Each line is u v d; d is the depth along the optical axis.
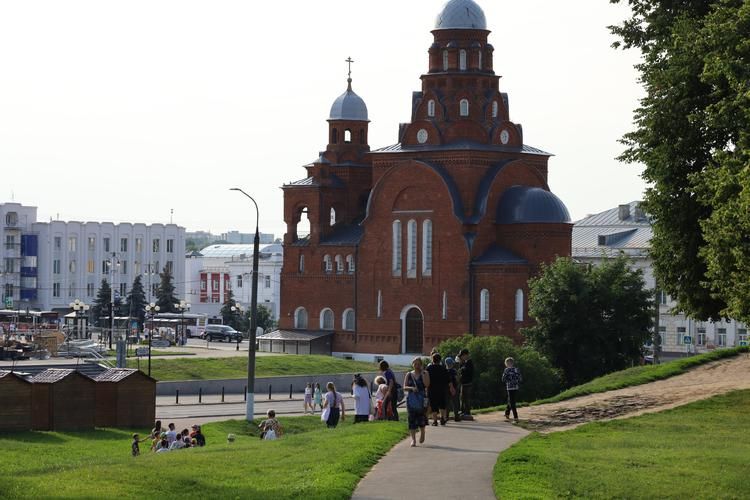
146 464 39.66
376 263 142.00
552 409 54.41
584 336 102.75
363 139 154.38
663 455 40.22
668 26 58.66
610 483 35.09
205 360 116.94
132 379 72.62
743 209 43.22
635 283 104.12
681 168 56.03
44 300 196.88
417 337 139.62
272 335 148.62
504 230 134.62
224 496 32.88
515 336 130.75
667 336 148.25
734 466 38.41
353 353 144.50
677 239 57.81
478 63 139.62
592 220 164.25
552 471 36.12
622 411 52.94
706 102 54.28
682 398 55.38
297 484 34.62
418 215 138.50
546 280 104.44
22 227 196.75
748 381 60.53
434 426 48.56
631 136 58.06
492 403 90.62
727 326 145.12
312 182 150.88
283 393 110.00
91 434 68.81
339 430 49.00
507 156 138.62
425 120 139.62
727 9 49.41
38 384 68.81
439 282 136.38
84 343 122.00
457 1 139.88
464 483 34.62
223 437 67.12
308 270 149.12
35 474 38.12
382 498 32.47
